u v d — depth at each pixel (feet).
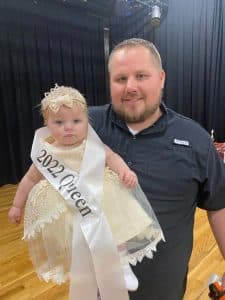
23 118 14.96
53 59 15.83
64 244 3.14
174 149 3.73
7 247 8.25
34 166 3.43
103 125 4.02
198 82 17.03
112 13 16.57
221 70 16.42
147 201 3.39
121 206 3.19
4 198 12.66
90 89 17.85
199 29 16.48
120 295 3.08
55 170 3.30
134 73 3.51
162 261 3.72
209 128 17.06
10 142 14.65
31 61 14.96
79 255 3.03
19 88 14.61
